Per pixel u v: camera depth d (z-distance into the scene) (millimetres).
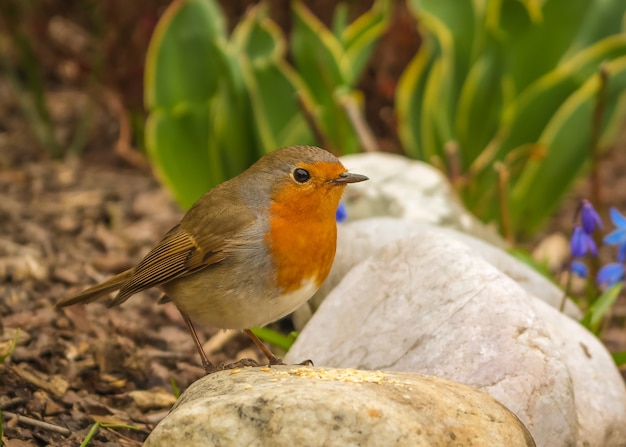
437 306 7617
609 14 12828
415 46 15461
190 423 5840
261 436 5742
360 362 7695
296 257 7242
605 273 9711
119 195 13492
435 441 5742
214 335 10086
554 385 7016
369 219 9836
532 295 8711
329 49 12594
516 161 12859
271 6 15531
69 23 17453
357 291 8211
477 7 12797
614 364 8234
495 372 7086
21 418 7469
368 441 5652
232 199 7500
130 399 8406
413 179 10992
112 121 16016
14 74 16828
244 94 12125
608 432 7695
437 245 8016
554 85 12656
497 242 11039
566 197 14688
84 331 9461
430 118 12961
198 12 12242
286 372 6664
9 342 8734
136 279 7832
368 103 15711
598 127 11336
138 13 15422
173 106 12328
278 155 7328
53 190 13570
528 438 6301
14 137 15531
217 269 7398
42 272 10656
